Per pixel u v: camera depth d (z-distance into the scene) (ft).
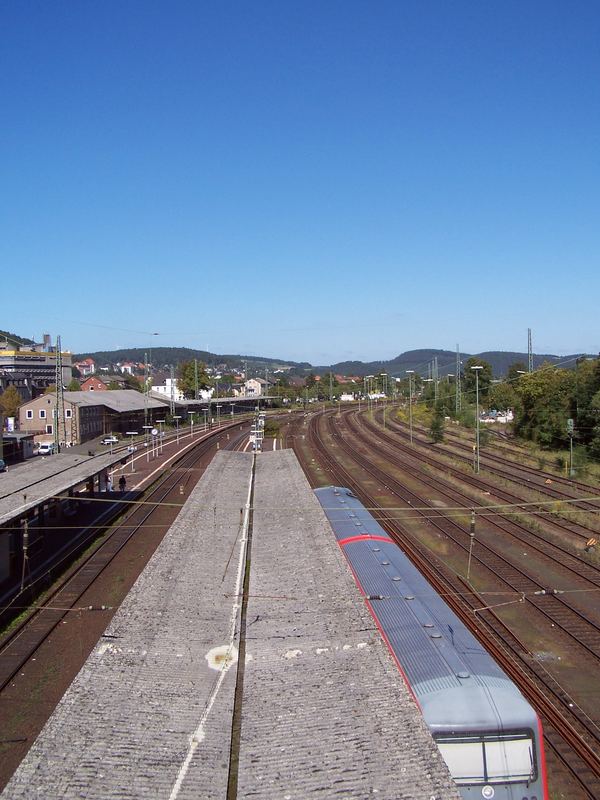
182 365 458.09
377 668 40.65
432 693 38.14
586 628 67.26
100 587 82.17
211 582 59.36
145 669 42.37
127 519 119.85
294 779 30.73
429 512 122.11
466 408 303.07
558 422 188.55
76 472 108.88
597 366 178.50
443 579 82.74
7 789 30.53
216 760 32.96
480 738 36.45
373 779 30.25
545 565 88.74
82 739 34.32
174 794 30.30
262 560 64.95
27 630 68.08
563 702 52.42
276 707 37.22
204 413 363.15
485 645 61.62
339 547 66.54
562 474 154.61
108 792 30.32
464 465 174.91
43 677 58.03
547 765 44.27
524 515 115.65
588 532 103.40
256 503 92.12
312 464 191.31
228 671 42.91
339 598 52.49
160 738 34.73
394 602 51.93
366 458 204.03
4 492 88.84
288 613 50.70
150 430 294.66
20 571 84.23
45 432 245.65
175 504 130.82
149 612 51.42
